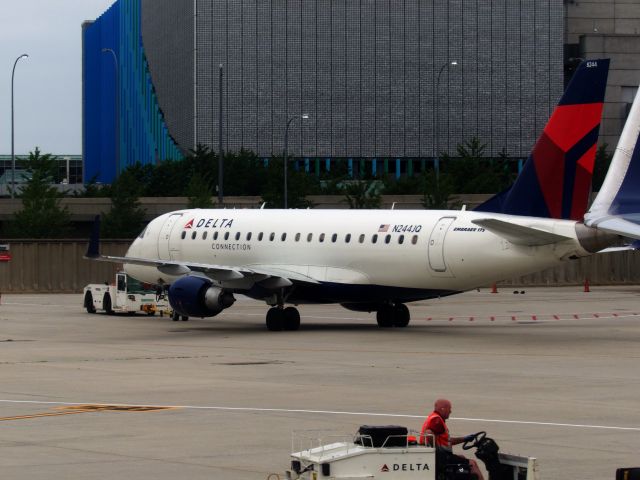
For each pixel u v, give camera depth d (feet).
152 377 242.99
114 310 460.14
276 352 299.38
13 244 653.30
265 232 395.55
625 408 195.52
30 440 164.86
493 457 124.26
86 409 195.21
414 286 360.28
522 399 207.00
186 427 176.04
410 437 123.13
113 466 145.69
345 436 165.17
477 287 352.69
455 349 305.73
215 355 291.17
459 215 352.28
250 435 168.55
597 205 313.32
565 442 162.30
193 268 368.68
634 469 118.01
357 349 306.55
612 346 313.12
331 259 376.48
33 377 243.40
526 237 325.21
